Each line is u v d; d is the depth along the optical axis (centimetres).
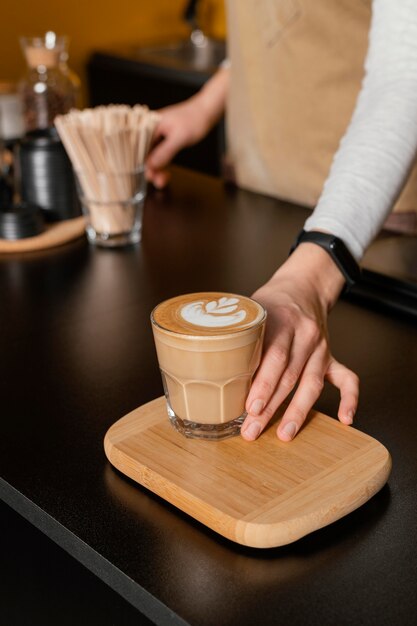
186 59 366
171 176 190
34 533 95
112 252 148
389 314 120
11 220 148
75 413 95
